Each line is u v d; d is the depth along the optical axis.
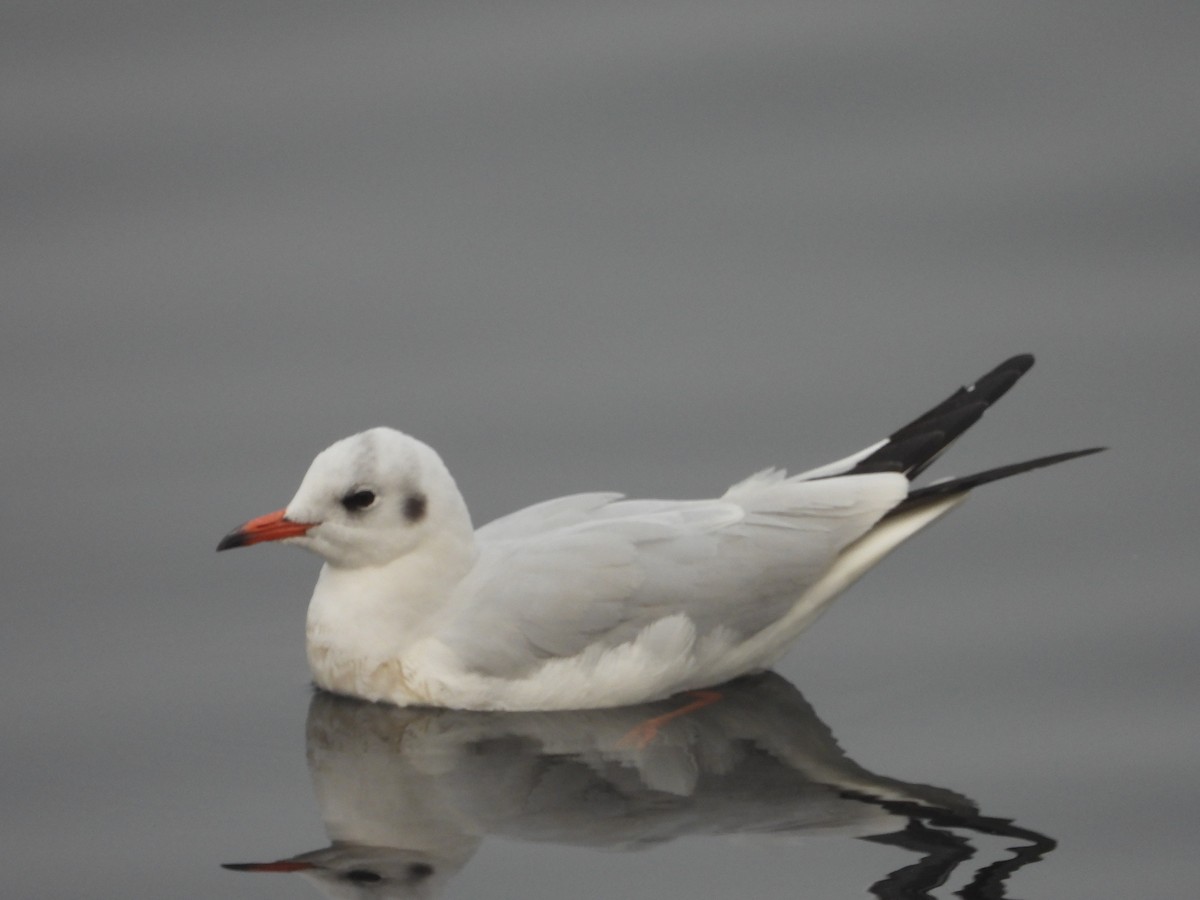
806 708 15.48
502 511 18.03
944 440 16.80
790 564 15.89
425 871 13.04
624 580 15.45
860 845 13.22
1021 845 13.16
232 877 13.06
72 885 13.02
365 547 15.67
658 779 14.38
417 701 15.68
